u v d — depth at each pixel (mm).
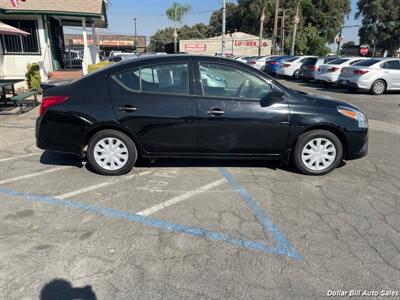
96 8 14055
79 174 4707
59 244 3057
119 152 4574
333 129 4637
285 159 4727
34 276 2637
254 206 3852
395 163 5449
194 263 2836
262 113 4445
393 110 10680
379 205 3932
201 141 4484
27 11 12695
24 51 13664
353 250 3051
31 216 3545
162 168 4957
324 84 18594
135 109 4371
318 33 52969
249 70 4461
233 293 2508
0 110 9250
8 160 5258
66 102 4402
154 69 4414
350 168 5156
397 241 3211
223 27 28531
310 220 3561
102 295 2461
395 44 54812
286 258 2922
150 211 3699
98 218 3529
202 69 4441
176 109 4371
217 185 4402
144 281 2613
